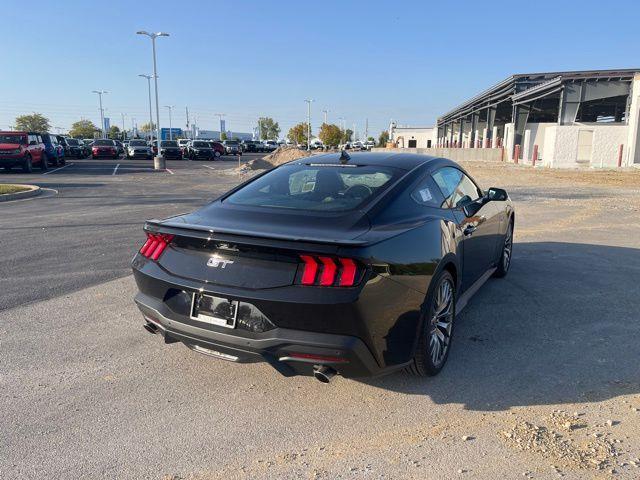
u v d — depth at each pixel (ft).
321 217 10.92
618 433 9.62
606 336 14.19
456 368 12.39
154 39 123.34
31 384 11.62
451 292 12.54
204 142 158.10
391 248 10.06
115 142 155.84
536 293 17.99
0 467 8.75
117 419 10.25
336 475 8.54
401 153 15.07
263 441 9.54
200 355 13.23
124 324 15.24
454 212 13.74
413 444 9.39
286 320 9.61
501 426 9.93
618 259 22.97
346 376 10.01
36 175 81.76
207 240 10.21
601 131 96.22
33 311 16.26
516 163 120.78
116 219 35.12
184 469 8.74
